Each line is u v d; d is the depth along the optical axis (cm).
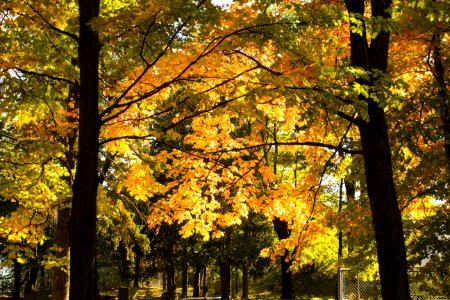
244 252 2512
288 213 890
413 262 891
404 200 969
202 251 2788
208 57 659
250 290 3534
